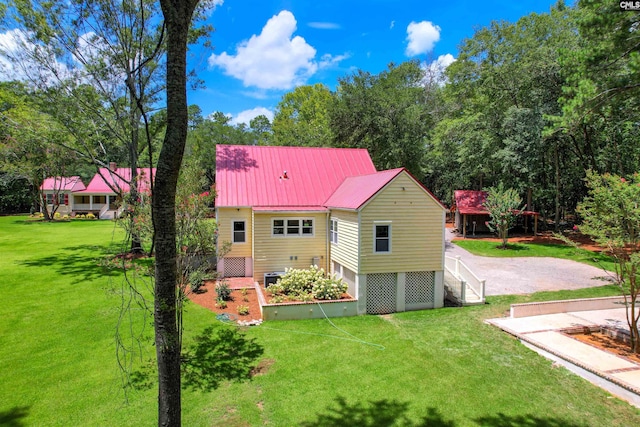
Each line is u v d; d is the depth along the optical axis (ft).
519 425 23.15
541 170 99.30
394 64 130.62
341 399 26.05
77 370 29.53
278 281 50.57
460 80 112.27
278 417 23.88
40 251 73.15
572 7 97.04
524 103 101.19
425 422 23.38
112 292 31.78
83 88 63.57
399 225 46.93
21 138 69.56
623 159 101.76
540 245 92.22
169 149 14.46
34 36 57.47
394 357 32.89
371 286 46.93
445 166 139.85
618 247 33.06
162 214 14.76
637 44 44.57
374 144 108.58
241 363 31.45
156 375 28.96
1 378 28.17
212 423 23.17
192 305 45.62
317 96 178.09
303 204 58.80
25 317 39.88
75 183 155.53
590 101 47.88
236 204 57.16
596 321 40.45
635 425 23.18
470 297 51.34
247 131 240.53
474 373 29.94
